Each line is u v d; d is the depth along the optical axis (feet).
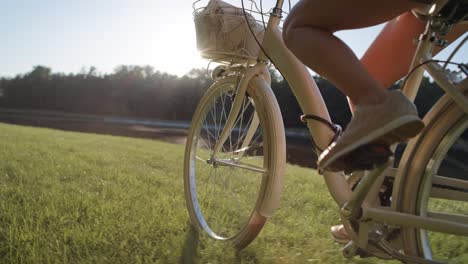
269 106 6.73
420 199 4.92
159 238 7.36
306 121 5.90
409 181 4.96
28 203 8.82
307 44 4.46
